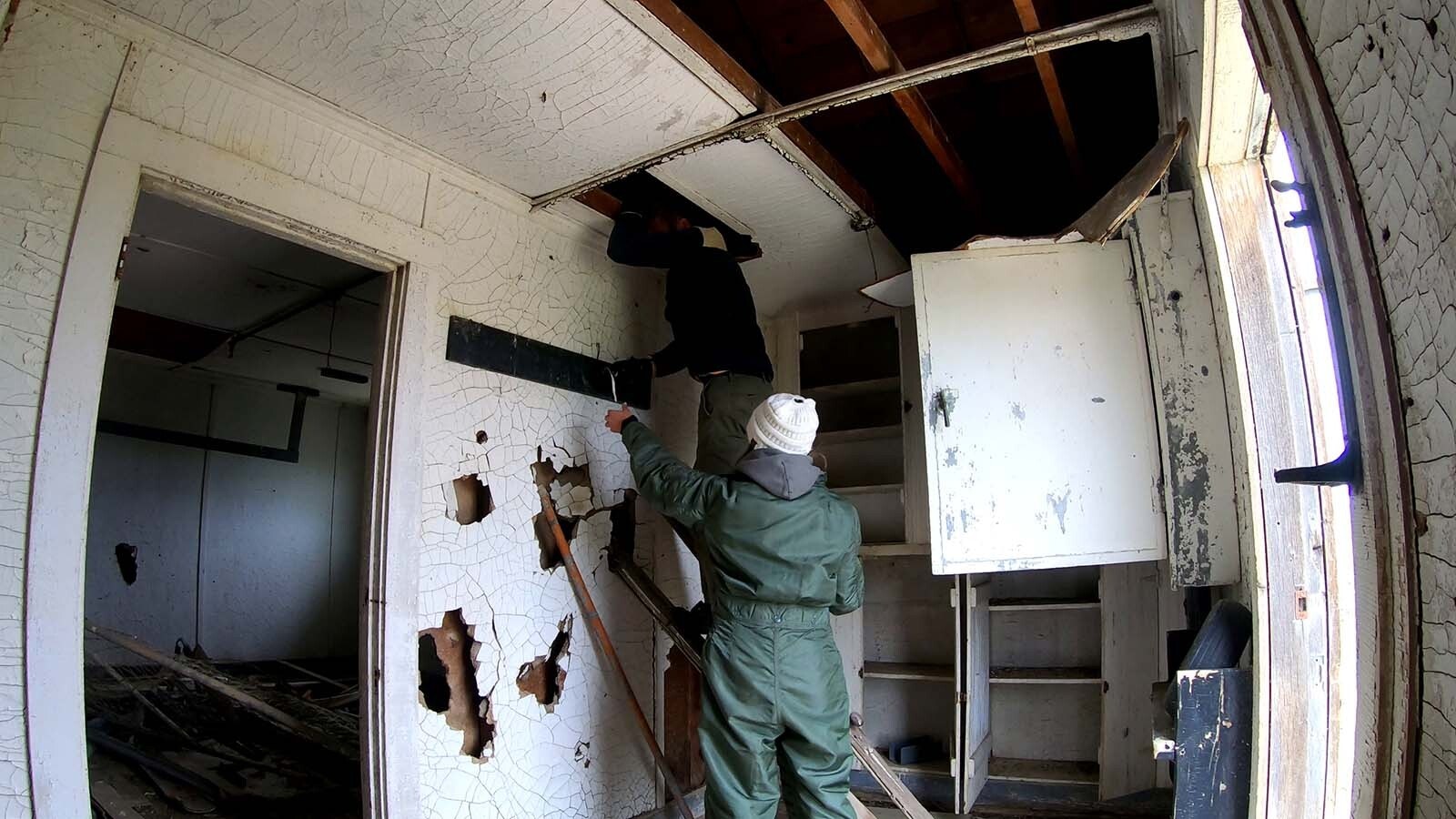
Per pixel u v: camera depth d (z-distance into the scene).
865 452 3.83
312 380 5.52
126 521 4.98
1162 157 1.91
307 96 2.05
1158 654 3.06
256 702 3.48
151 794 2.90
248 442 5.62
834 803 2.21
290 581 5.79
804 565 2.23
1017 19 2.48
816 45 2.64
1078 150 2.84
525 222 2.70
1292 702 1.74
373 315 4.25
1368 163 0.88
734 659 2.21
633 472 2.48
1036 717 3.42
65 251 1.64
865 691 3.67
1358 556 1.14
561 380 2.77
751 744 2.17
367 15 1.75
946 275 2.45
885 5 2.46
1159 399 2.21
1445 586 0.81
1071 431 2.31
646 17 1.81
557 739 2.60
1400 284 0.85
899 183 3.38
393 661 2.14
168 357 4.72
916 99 2.32
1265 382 1.81
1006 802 3.16
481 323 2.50
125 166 1.74
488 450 2.47
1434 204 0.73
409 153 2.32
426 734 2.22
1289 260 1.83
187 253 3.41
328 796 2.91
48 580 1.57
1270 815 1.74
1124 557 2.23
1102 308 2.33
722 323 2.79
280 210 2.01
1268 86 1.18
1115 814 2.99
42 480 1.58
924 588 3.68
